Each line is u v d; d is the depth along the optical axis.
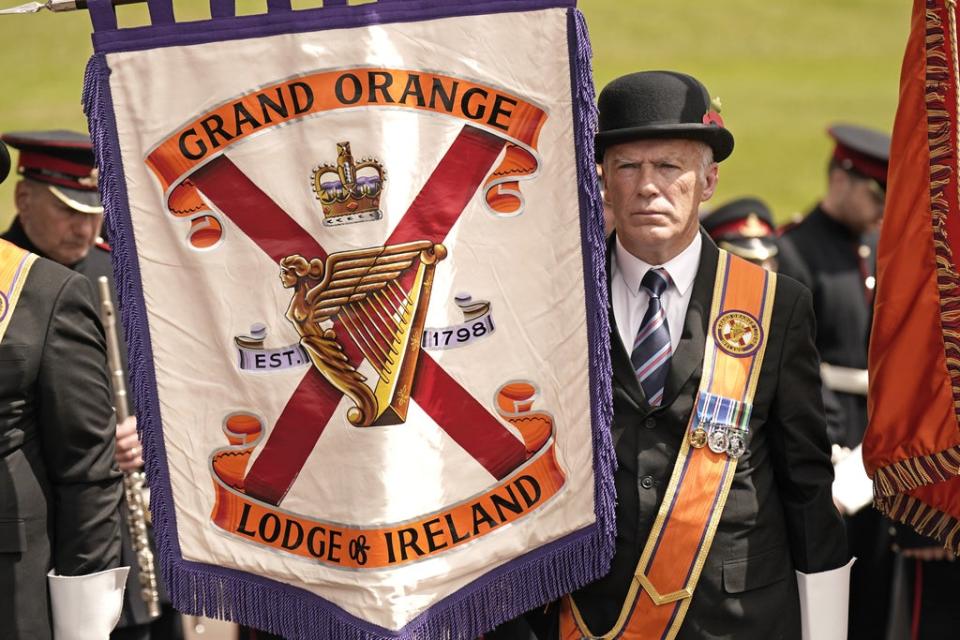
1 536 8.59
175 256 8.36
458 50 8.22
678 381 8.62
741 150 42.06
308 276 8.23
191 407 8.46
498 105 8.29
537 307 8.46
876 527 14.02
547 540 8.62
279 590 8.51
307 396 8.29
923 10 8.72
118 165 8.34
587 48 8.30
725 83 49.22
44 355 8.65
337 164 8.12
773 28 55.41
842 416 14.60
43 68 44.19
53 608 8.82
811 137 43.31
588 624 8.85
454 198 8.27
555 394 8.53
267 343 8.31
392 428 8.22
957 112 8.62
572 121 8.38
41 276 8.75
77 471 8.80
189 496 8.55
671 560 8.59
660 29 54.59
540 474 8.55
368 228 8.16
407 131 8.16
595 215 8.41
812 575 8.75
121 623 11.57
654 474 8.66
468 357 8.37
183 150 8.27
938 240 8.72
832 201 15.16
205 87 8.22
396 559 8.24
